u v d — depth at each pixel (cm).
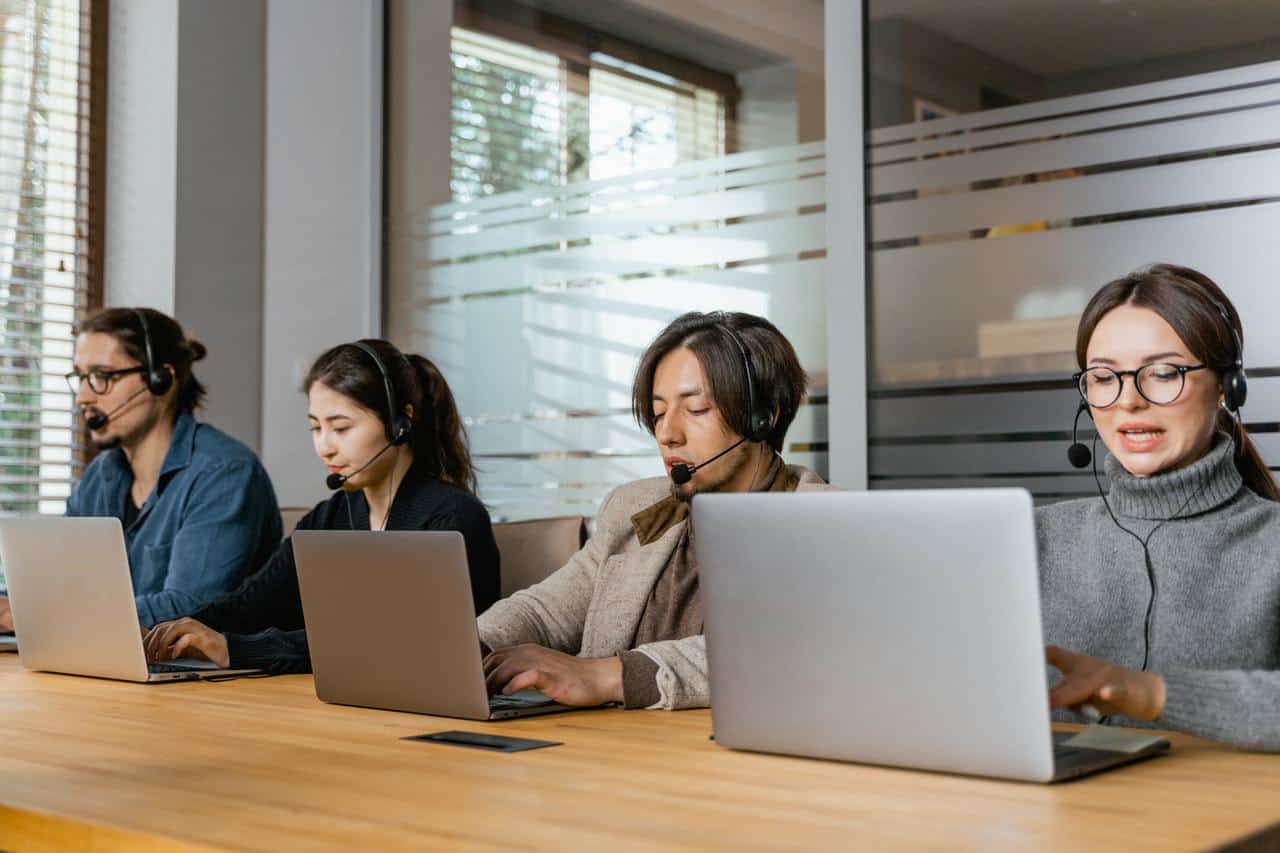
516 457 376
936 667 124
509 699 173
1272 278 259
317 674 179
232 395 380
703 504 138
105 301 384
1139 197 275
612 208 358
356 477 240
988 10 295
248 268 384
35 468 369
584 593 214
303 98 396
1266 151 261
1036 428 287
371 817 111
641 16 354
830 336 314
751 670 138
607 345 358
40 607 210
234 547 266
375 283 406
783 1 325
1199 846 101
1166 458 167
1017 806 114
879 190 310
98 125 384
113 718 167
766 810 113
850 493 128
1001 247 292
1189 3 270
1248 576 162
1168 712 133
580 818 111
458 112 391
